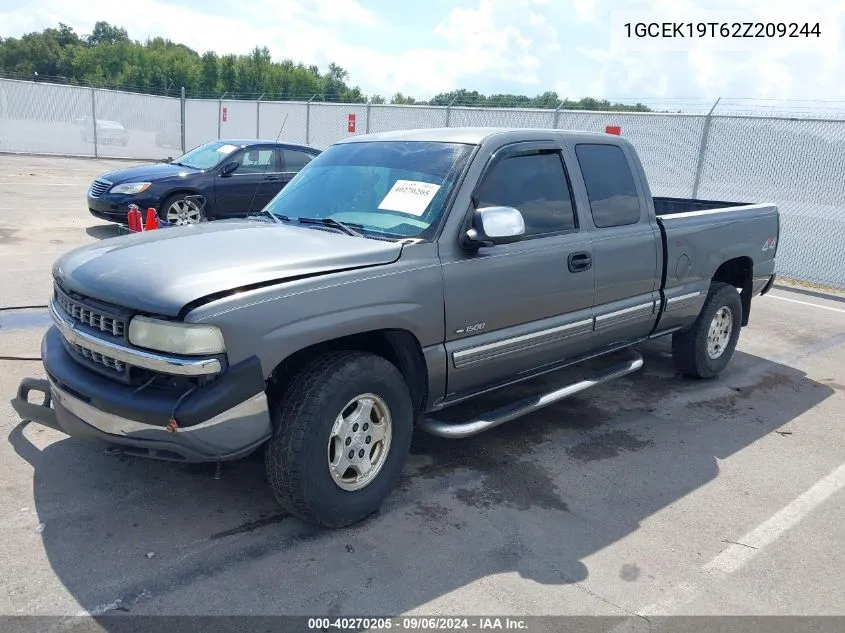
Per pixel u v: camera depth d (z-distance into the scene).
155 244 3.47
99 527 3.30
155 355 2.86
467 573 3.11
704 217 5.50
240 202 11.54
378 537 3.36
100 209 10.77
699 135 12.07
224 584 2.93
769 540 3.54
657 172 12.73
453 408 5.01
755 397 5.69
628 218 4.84
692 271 5.38
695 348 5.71
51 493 3.57
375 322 3.29
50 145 27.12
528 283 4.04
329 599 2.88
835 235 10.73
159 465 3.93
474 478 4.03
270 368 2.96
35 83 26.33
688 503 3.88
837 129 10.52
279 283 3.04
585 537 3.47
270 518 3.46
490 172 3.95
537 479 4.06
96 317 3.12
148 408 2.84
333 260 3.27
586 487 4.00
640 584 3.11
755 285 6.27
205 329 2.81
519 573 3.14
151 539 3.23
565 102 14.01
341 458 3.29
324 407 3.12
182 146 30.20
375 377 3.32
